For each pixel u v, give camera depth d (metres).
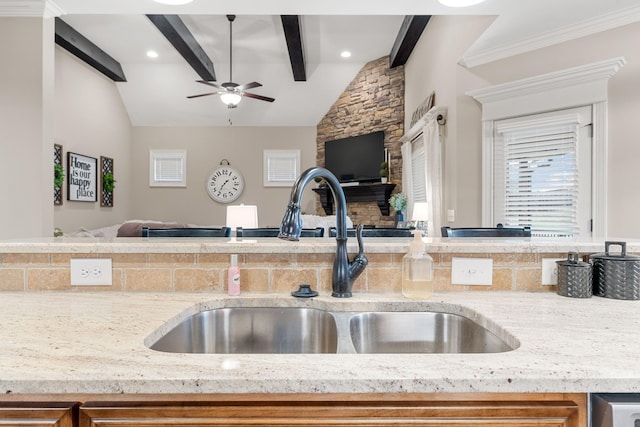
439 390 0.64
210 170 7.59
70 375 0.64
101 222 6.33
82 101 5.76
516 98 3.55
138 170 7.48
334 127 7.10
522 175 3.58
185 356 0.72
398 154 6.06
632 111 3.01
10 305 1.08
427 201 4.38
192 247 1.26
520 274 1.29
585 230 3.21
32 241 1.38
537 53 3.44
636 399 0.66
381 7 3.00
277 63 6.29
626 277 1.16
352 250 1.27
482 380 0.65
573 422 0.66
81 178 5.73
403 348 1.14
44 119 3.07
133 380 0.64
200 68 5.86
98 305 1.09
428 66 4.75
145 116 7.32
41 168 3.05
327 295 1.22
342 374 0.65
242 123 7.54
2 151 3.05
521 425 0.66
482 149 3.78
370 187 6.19
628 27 3.02
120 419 0.65
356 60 6.31
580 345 0.78
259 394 0.65
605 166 3.11
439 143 4.20
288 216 1.04
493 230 2.24
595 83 3.14
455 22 3.93
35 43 3.03
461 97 3.92
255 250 1.26
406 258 1.21
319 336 1.17
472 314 1.07
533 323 0.93
